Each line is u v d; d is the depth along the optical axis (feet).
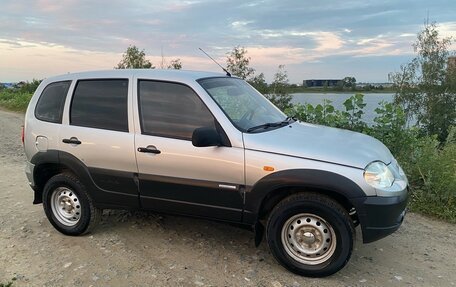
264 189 13.35
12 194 23.13
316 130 15.66
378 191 12.70
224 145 13.88
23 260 14.92
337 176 12.71
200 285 13.06
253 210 13.70
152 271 13.97
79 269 14.17
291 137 14.07
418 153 23.35
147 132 15.06
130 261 14.70
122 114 15.62
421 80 64.39
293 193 13.62
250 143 13.64
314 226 13.25
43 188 17.76
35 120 17.35
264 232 14.82
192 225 17.89
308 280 13.35
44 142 16.85
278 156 13.29
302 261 13.50
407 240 16.79
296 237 13.55
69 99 16.72
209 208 14.35
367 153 13.51
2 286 12.88
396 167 14.39
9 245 16.21
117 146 15.38
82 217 16.52
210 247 15.79
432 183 20.62
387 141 24.30
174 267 14.23
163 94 15.17
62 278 13.58
